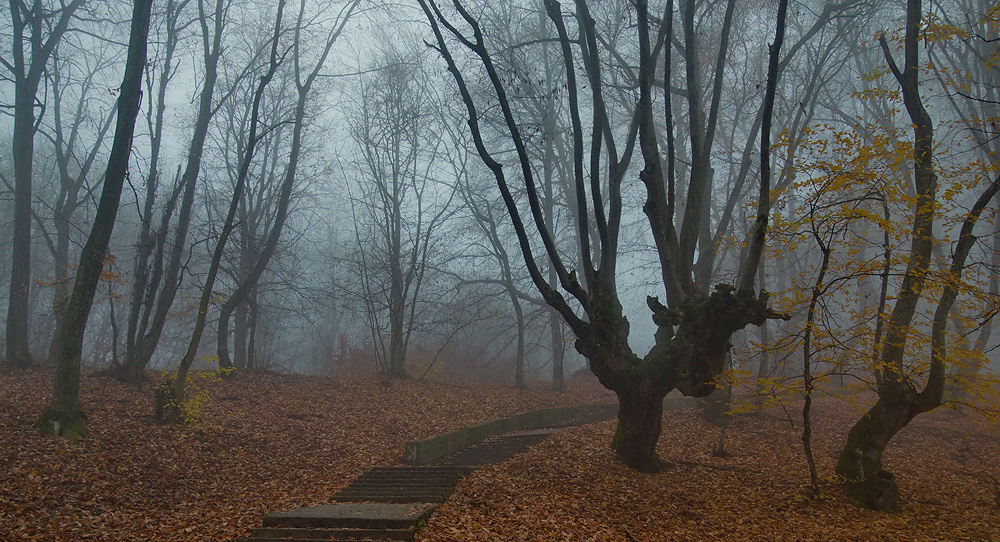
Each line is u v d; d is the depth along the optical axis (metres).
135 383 15.87
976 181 11.16
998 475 14.09
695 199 12.11
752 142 16.23
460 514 8.89
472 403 20.64
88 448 10.69
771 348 11.47
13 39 17.12
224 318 20.17
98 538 7.66
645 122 11.59
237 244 24.97
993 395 10.21
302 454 13.15
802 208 10.91
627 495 10.87
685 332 11.68
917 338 10.47
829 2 16.08
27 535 7.45
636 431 12.74
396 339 23.09
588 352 12.48
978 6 19.61
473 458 13.77
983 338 18.27
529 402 22.30
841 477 11.29
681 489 11.59
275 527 7.97
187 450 11.84
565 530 8.51
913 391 10.83
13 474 9.05
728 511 10.29
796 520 9.94
